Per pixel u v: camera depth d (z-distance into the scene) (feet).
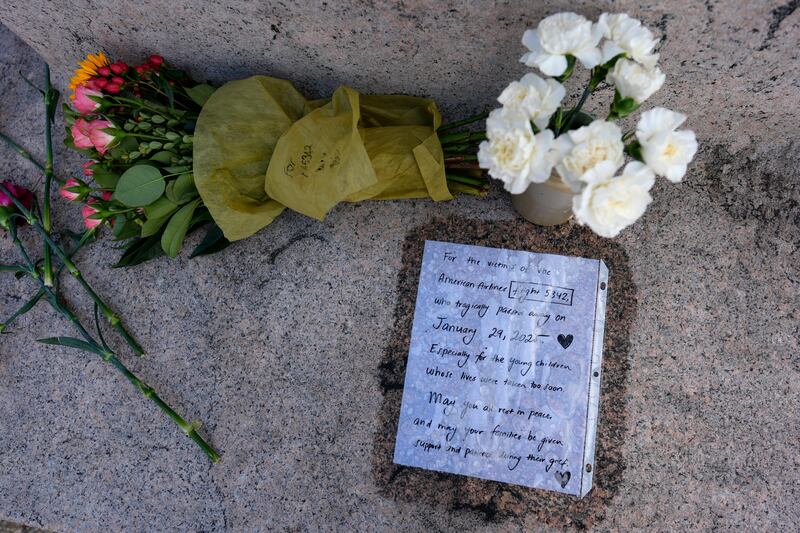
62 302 3.67
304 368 3.39
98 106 3.03
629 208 2.15
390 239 3.46
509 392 3.21
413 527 3.17
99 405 3.54
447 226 3.43
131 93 3.24
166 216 3.29
